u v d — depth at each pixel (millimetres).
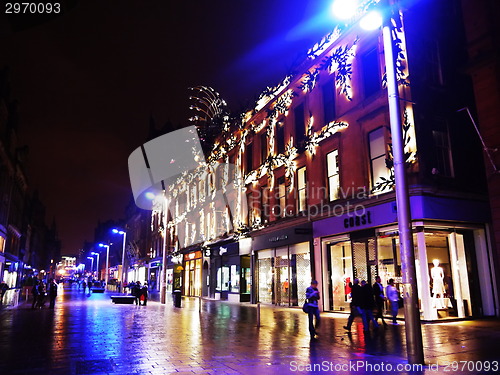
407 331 8266
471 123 17641
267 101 27156
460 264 16406
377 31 17766
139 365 8062
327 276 20344
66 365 8023
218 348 10094
